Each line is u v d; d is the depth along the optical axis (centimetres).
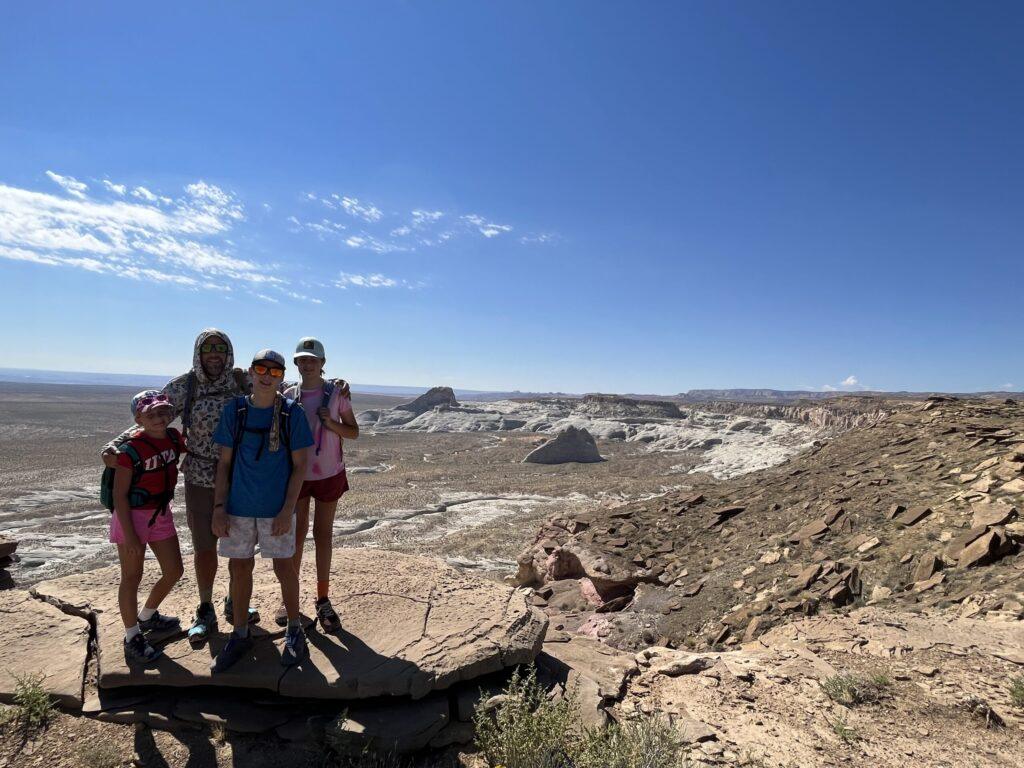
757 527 1148
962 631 587
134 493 378
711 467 4450
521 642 416
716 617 852
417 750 345
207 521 405
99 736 341
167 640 403
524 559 1523
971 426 1191
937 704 452
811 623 689
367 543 2159
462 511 2811
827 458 1445
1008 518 774
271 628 418
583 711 393
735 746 385
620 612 1014
